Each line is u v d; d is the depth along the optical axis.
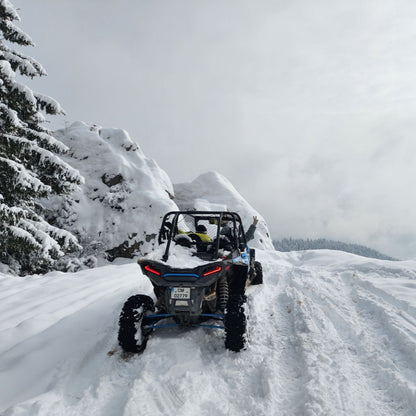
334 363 3.02
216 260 3.65
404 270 7.22
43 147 11.37
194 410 2.35
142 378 2.71
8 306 5.31
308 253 14.16
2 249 10.36
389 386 2.65
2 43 10.95
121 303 5.09
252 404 2.41
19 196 10.34
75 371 2.98
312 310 4.60
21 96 9.52
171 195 21.89
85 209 17.73
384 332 3.82
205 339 3.59
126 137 22.53
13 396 2.65
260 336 3.75
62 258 15.27
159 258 3.69
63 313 4.82
